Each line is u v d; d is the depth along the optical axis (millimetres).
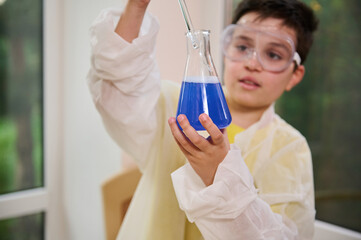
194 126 557
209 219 601
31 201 1664
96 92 712
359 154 1214
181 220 822
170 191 813
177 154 822
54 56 1631
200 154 569
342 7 1199
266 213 635
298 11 848
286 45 804
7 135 1584
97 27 624
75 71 1544
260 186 820
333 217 1293
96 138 1470
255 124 857
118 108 714
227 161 569
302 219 805
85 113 1517
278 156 843
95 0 1341
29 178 1680
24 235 1690
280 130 881
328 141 1281
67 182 1708
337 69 1233
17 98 1592
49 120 1670
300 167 844
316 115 1299
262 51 808
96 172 1494
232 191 580
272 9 833
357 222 1237
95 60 663
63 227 1791
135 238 865
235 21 914
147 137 770
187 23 576
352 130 1222
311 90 1301
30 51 1597
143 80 704
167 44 1348
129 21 640
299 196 798
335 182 1278
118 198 1224
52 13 1586
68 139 1670
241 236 601
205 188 580
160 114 821
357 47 1182
